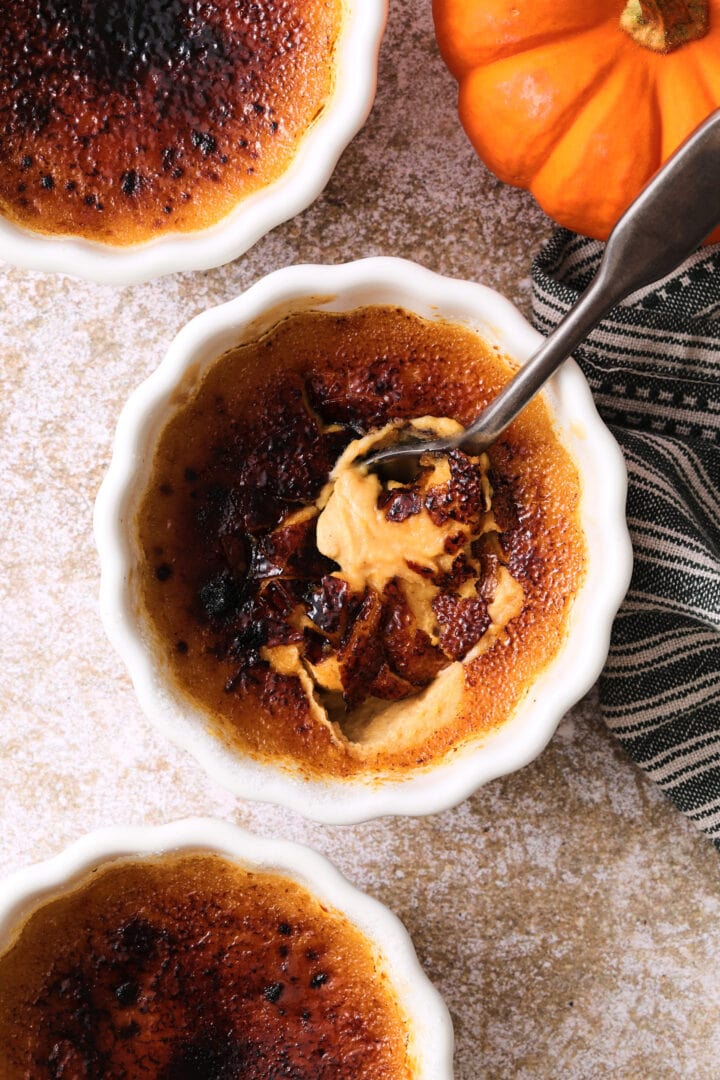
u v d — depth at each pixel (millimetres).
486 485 463
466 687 471
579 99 462
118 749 506
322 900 467
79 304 502
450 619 469
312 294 453
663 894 511
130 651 456
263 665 469
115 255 475
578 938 510
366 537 463
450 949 508
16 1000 473
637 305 495
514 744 461
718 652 501
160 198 480
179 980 480
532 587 469
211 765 462
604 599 457
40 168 479
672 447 493
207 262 469
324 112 474
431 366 466
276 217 464
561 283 498
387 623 469
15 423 504
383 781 467
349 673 468
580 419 455
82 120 481
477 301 451
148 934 478
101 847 459
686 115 460
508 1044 508
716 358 491
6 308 502
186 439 464
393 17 495
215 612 468
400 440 469
